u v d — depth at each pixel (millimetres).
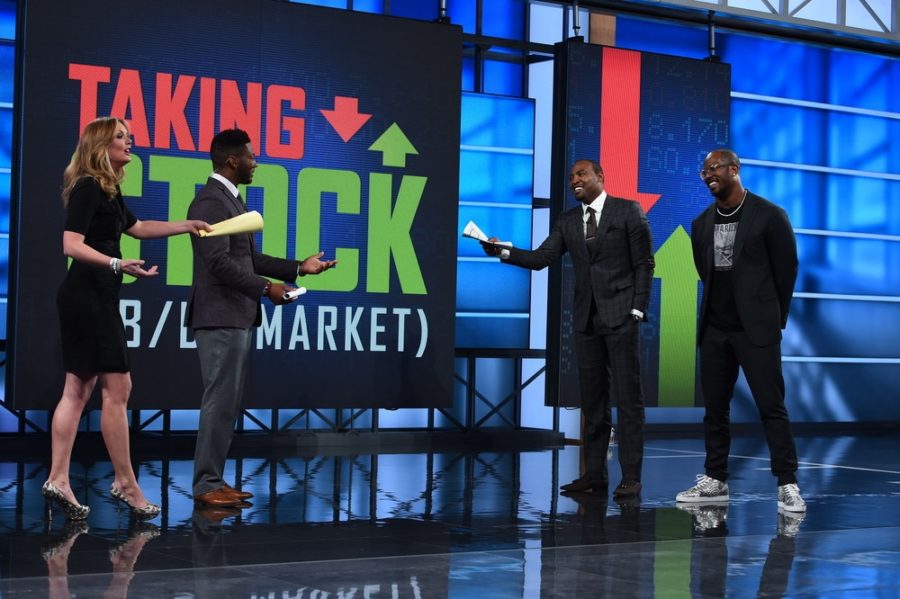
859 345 11477
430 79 7941
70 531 4461
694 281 9016
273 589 3447
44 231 6875
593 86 8602
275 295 5082
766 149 11039
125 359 4797
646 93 8789
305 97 7605
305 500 5535
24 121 6840
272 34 7508
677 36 10758
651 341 8859
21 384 6820
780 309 5402
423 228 7934
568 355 8383
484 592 3480
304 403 7602
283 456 7777
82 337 4703
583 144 8562
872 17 10453
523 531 4703
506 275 9641
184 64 7281
